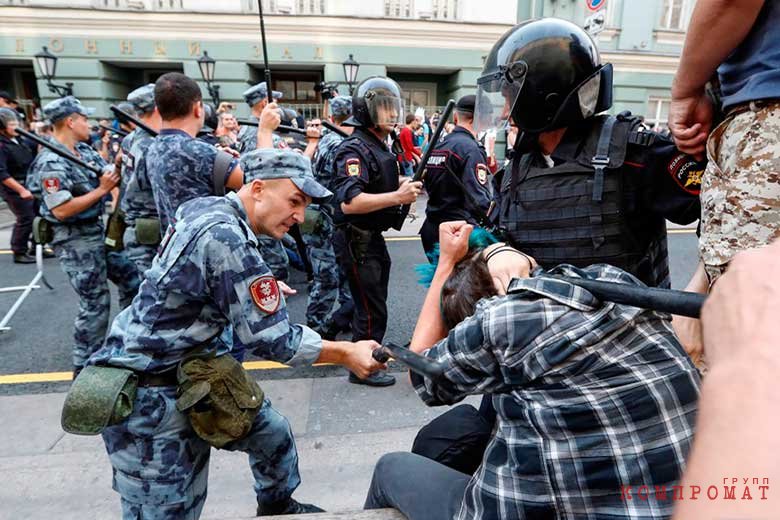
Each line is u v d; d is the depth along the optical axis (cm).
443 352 98
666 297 71
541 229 136
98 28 1067
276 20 1091
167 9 1073
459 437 153
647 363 87
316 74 1224
